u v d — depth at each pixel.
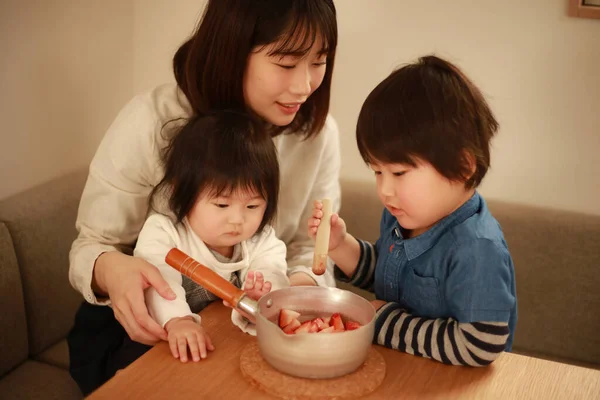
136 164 1.22
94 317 1.25
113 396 0.80
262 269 1.16
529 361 0.93
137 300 0.99
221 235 1.10
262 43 1.10
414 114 0.93
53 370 1.44
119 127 1.23
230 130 1.08
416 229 1.06
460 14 1.74
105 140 1.24
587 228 1.64
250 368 0.86
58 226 1.56
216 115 1.12
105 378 1.21
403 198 0.96
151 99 1.25
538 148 1.75
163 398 0.81
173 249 0.97
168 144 1.20
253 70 1.14
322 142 1.41
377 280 1.11
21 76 1.55
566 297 1.64
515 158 1.78
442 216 0.99
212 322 1.00
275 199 1.15
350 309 0.95
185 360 0.88
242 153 1.07
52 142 1.67
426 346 0.92
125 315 1.01
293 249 1.47
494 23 1.72
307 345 0.83
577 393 0.85
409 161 0.93
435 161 0.93
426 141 0.92
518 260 1.68
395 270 1.06
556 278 1.65
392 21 1.80
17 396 1.33
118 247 1.24
